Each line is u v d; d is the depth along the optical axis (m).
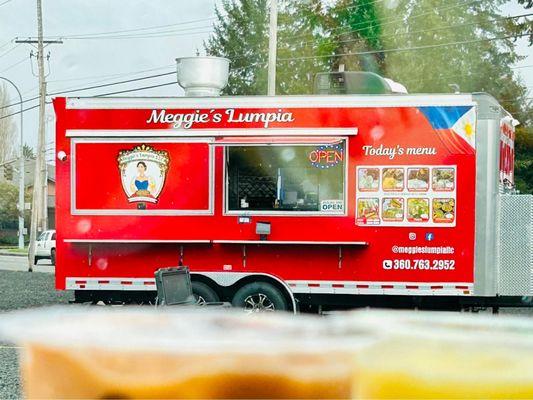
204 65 12.10
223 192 10.70
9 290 18.58
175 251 10.86
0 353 9.36
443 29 37.00
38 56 41.75
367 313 1.20
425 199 10.45
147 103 10.78
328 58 40.06
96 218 10.85
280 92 43.06
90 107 10.84
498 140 10.41
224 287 10.90
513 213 10.38
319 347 1.08
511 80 37.75
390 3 38.34
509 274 10.38
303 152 10.61
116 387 1.13
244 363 1.09
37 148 42.41
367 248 10.56
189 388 1.10
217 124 10.68
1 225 68.62
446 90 37.03
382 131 10.52
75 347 1.13
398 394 1.06
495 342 1.07
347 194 10.55
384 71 38.38
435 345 1.07
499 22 37.28
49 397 1.14
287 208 10.63
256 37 46.50
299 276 10.69
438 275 10.45
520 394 1.03
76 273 10.96
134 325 1.23
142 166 10.80
